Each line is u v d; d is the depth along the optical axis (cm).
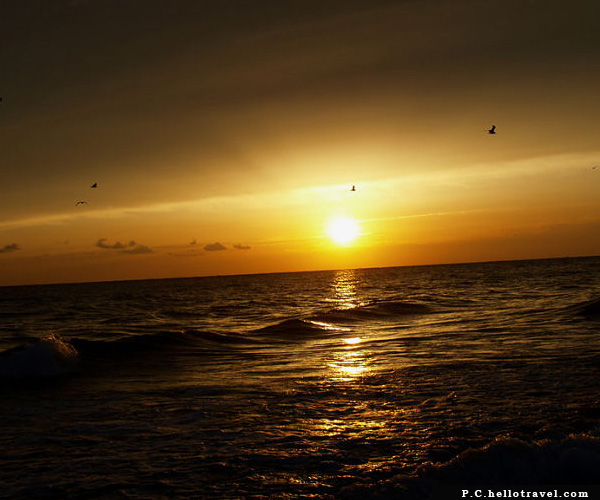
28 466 734
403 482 657
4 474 705
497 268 16188
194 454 777
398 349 1786
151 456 770
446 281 8806
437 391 1136
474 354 1600
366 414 976
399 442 813
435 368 1395
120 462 746
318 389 1195
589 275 8069
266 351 1881
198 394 1171
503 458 704
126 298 7656
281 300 5741
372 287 8050
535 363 1409
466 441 808
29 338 2662
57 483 675
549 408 971
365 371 1396
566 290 4916
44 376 1411
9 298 9375
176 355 1780
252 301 5722
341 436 850
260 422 938
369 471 701
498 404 1011
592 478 654
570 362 1404
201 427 912
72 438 859
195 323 3325
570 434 805
